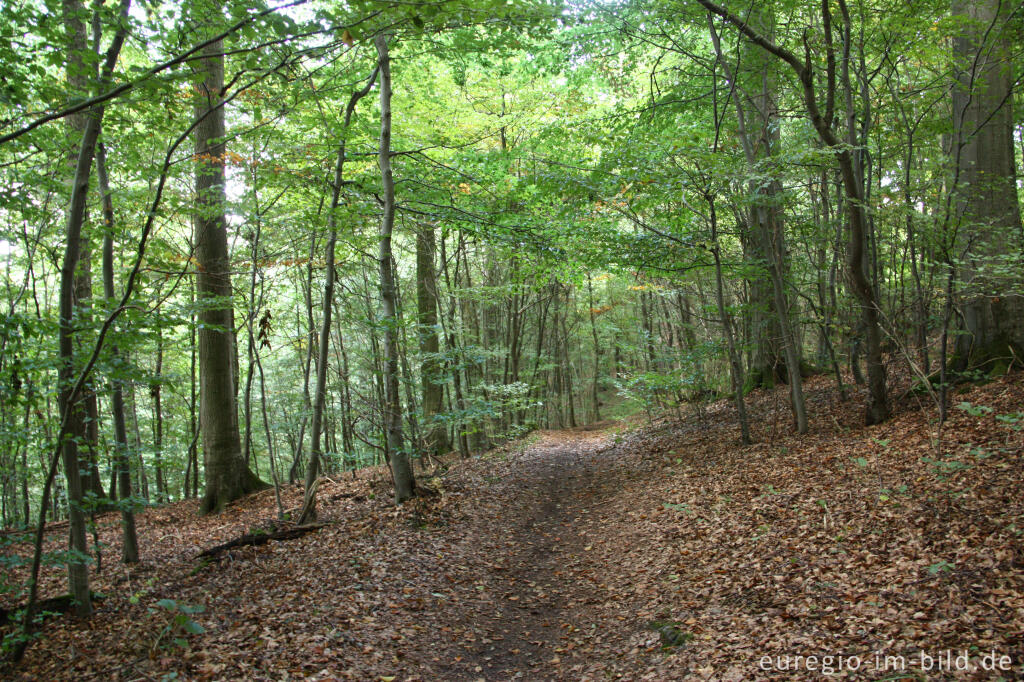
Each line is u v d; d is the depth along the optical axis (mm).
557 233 11055
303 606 6316
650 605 6324
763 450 10805
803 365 16719
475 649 6051
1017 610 4102
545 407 32406
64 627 6145
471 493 11602
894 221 9133
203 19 5535
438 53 9633
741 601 5609
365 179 10453
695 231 11852
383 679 5160
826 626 4719
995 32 9188
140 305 5750
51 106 5496
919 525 5750
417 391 16250
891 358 13031
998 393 8625
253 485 13391
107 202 7992
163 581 7539
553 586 7719
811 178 11844
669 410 17672
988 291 8805
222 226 11672
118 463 7660
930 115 11547
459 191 11273
